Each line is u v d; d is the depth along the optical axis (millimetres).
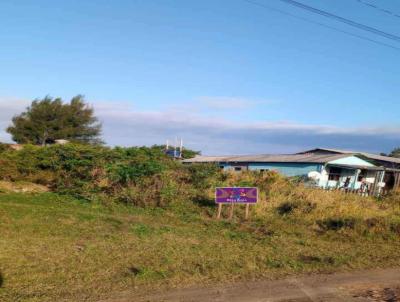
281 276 7516
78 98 47500
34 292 5879
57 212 12258
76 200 14680
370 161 28062
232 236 10930
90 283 6402
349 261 9000
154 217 13078
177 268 7492
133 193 14727
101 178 15602
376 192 22781
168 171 16562
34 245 8422
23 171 16828
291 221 13844
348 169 26844
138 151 18297
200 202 15641
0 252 7727
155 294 6145
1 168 16188
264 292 6594
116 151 17547
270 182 18562
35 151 17156
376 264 8992
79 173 16016
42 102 46000
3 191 14906
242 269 7738
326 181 25578
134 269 7258
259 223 13172
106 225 11055
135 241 9375
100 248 8547
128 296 5988
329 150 33031
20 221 10539
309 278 7527
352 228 12828
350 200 17203
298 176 24312
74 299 5727
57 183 16156
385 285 7504
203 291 6430
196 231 11242
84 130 46719
